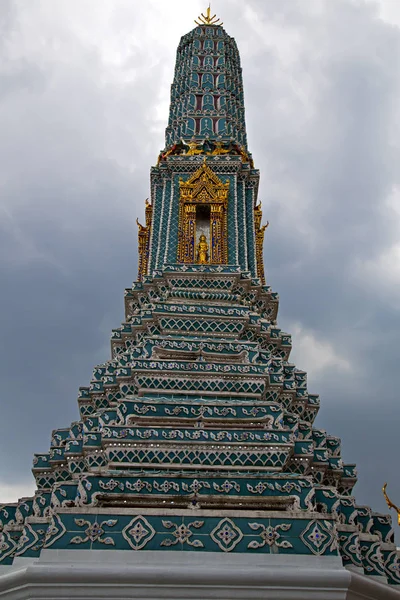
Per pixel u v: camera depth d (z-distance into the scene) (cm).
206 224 2889
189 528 1350
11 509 1723
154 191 2977
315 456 1839
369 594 1302
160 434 1680
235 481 1516
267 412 1814
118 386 2039
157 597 1231
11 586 1231
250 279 2516
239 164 2961
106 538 1330
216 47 3747
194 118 3269
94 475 1495
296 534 1355
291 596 1245
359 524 1652
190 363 2006
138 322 2305
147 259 3011
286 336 2383
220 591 1241
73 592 1228
